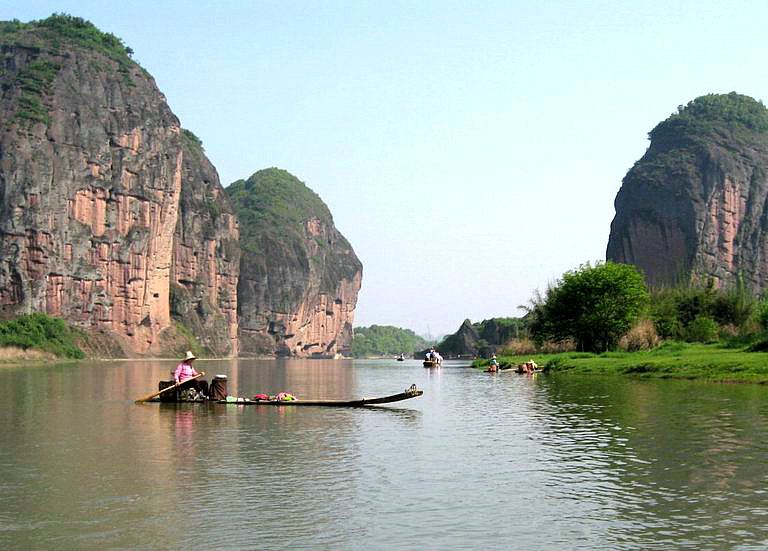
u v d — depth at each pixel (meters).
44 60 162.38
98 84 167.00
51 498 14.73
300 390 48.69
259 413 30.41
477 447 20.75
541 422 26.31
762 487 15.19
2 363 117.88
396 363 163.88
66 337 143.50
